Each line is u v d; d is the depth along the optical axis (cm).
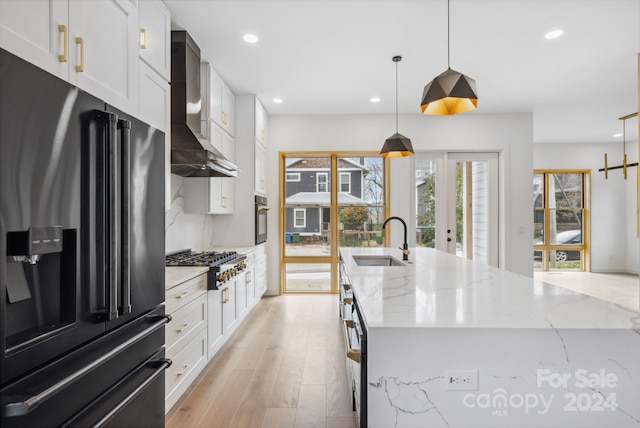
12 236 95
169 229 332
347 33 302
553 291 170
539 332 118
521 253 524
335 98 463
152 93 235
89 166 119
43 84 101
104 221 124
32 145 97
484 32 300
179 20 279
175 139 282
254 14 272
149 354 159
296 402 229
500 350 119
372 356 120
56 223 105
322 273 545
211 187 363
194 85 309
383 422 120
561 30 297
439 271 230
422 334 120
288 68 372
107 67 157
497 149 527
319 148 528
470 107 220
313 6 263
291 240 548
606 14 273
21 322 102
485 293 166
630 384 117
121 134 133
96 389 123
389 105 491
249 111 449
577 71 380
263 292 488
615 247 749
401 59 351
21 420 93
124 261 132
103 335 127
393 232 531
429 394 119
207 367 281
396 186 531
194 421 208
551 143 749
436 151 538
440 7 265
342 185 547
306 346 325
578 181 758
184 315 219
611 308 140
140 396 151
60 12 127
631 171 734
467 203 539
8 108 90
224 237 445
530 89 433
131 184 144
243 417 212
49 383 103
